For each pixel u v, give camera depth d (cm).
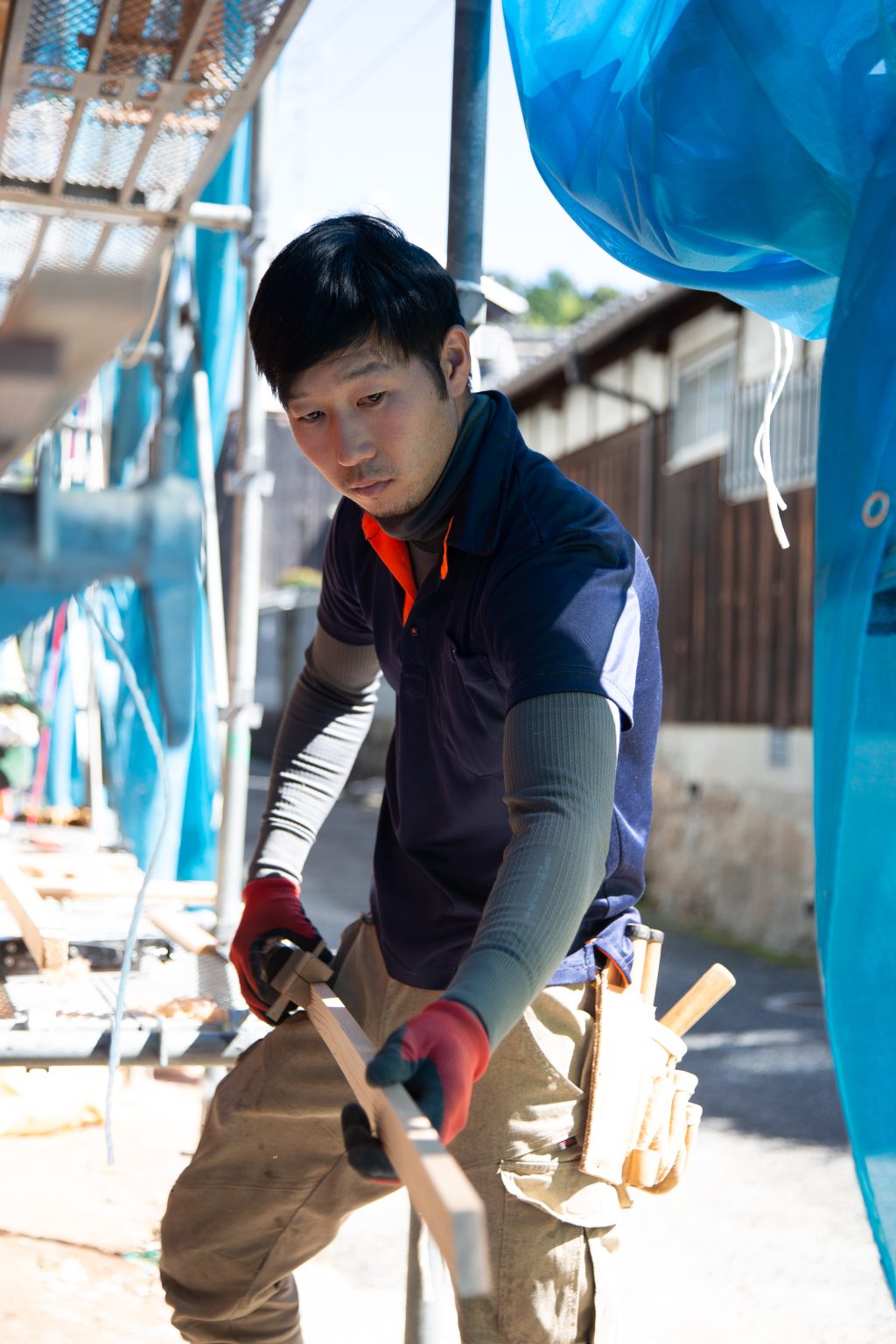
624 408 1180
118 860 316
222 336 379
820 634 116
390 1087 92
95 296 62
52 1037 169
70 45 199
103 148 231
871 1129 113
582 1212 143
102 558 71
